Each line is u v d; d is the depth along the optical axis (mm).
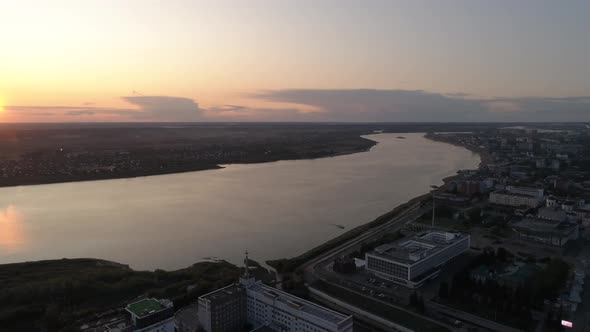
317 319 191250
